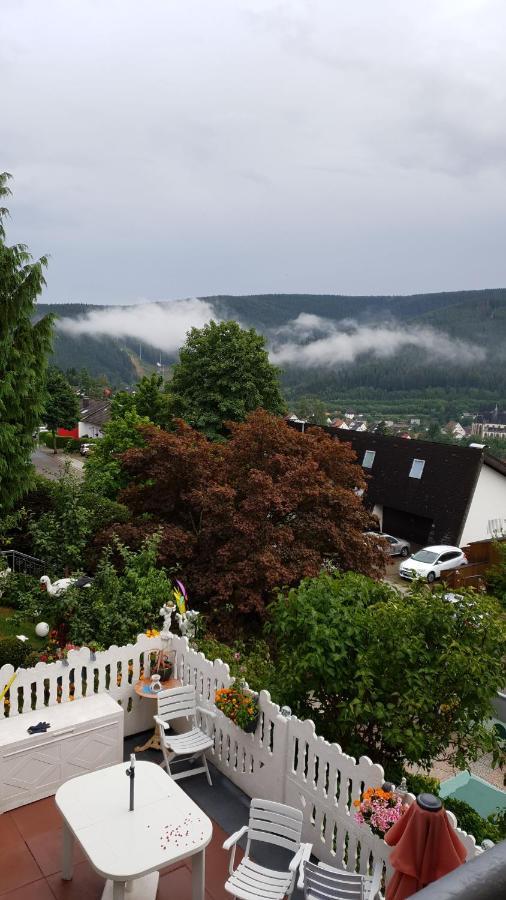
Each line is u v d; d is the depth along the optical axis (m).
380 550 15.66
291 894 6.22
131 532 14.20
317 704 8.64
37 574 15.91
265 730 7.40
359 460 34.53
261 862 6.64
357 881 5.57
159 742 8.36
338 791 6.75
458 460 30.69
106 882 6.07
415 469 32.06
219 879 6.38
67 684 8.00
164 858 5.37
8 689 7.51
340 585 8.53
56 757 7.38
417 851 4.38
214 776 8.11
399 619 7.29
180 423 17.02
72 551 13.29
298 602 7.99
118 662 8.87
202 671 8.50
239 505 14.55
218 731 8.22
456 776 11.42
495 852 1.03
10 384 16.20
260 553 13.42
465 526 29.94
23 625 13.56
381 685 7.36
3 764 7.02
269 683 8.35
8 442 16.50
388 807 5.48
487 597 8.00
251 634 13.70
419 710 7.07
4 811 7.09
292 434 16.45
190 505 15.52
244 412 30.56
